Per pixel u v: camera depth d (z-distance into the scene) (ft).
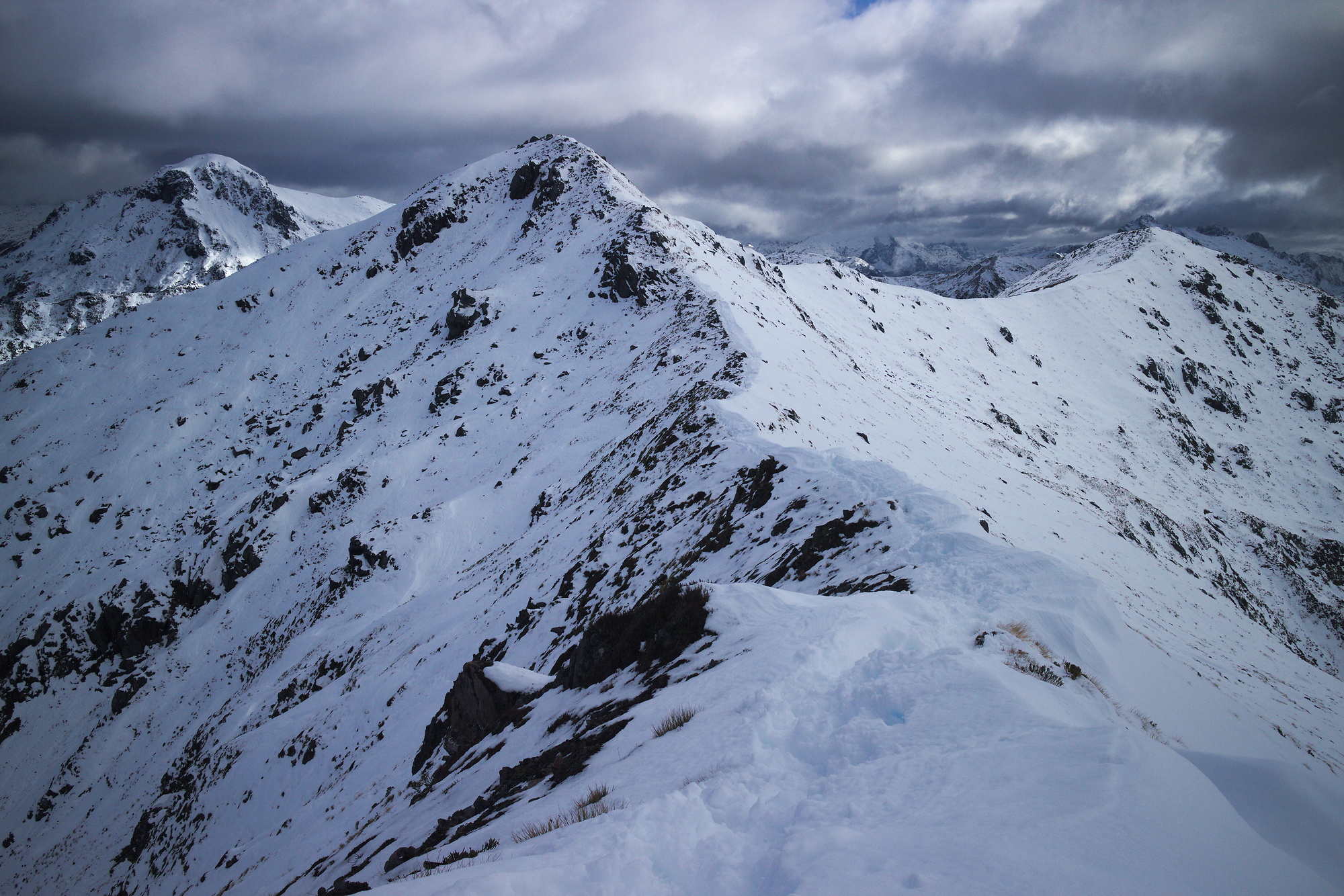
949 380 380.17
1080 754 19.62
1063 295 535.60
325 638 184.85
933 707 24.36
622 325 277.23
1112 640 40.52
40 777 214.28
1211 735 37.76
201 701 207.51
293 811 117.19
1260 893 14.37
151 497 320.09
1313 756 45.55
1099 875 14.06
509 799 37.09
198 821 139.74
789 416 135.13
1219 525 344.69
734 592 49.96
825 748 23.62
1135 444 401.90
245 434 342.64
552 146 465.88
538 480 202.80
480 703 70.69
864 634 34.24
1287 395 502.38
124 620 249.55
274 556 240.73
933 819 16.81
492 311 313.73
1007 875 13.88
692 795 21.47
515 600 126.93
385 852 46.91
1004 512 147.64
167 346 426.51
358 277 431.02
